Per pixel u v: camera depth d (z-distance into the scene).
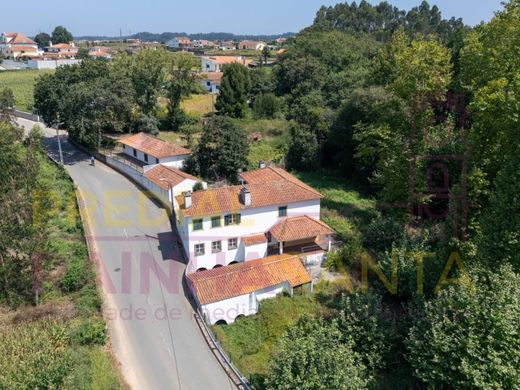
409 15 170.00
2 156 38.88
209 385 26.27
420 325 24.89
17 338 26.41
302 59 91.50
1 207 31.95
